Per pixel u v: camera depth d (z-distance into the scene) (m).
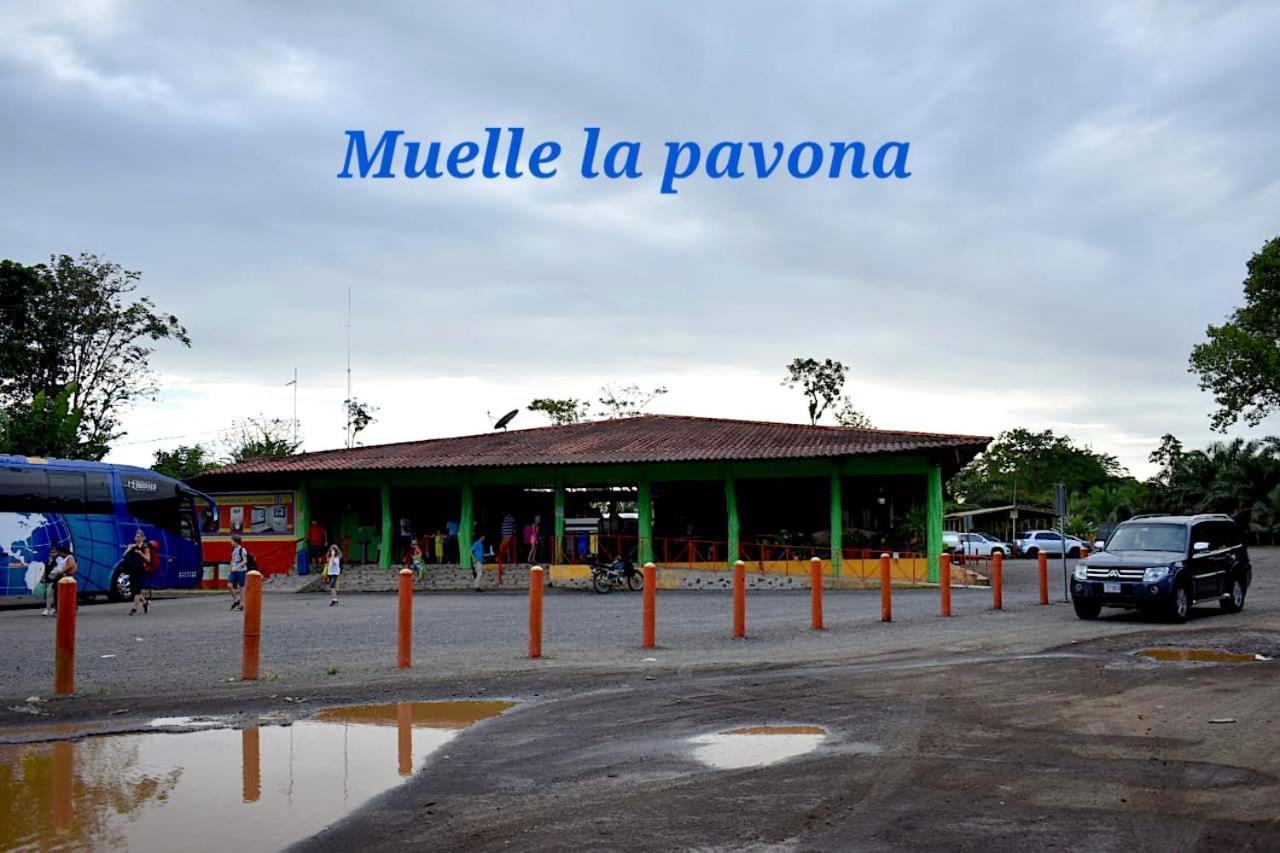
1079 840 6.00
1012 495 75.12
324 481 37.47
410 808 6.93
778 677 12.45
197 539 32.19
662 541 34.38
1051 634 16.64
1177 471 62.28
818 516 35.28
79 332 50.25
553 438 39.12
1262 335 55.12
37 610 26.61
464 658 14.53
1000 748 8.40
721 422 39.22
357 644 16.64
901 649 14.97
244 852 6.07
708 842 6.07
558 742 8.94
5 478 27.41
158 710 10.67
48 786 7.60
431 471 36.56
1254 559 41.66
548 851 5.96
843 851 5.86
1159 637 16.08
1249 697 10.66
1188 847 5.88
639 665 13.54
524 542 36.34
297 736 9.34
